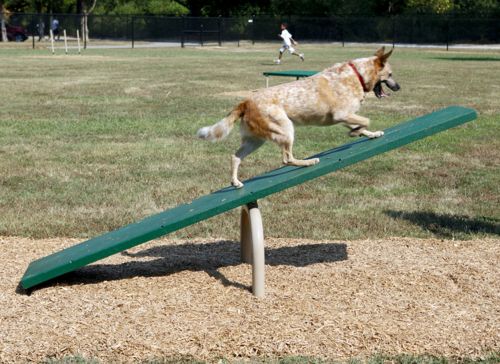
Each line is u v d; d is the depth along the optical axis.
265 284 6.49
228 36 60.09
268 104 6.40
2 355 5.12
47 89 23.12
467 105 19.70
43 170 11.41
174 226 6.01
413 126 6.50
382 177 11.20
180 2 71.88
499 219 9.00
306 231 8.38
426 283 6.53
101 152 12.85
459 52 48.16
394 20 58.03
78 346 5.25
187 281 6.58
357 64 6.70
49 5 69.44
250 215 6.20
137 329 5.52
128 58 39.38
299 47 52.53
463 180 11.03
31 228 8.48
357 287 6.41
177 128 15.49
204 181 10.77
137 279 6.65
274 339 5.35
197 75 28.44
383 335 5.42
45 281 6.47
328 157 6.48
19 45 52.97
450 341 5.36
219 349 5.21
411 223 8.73
